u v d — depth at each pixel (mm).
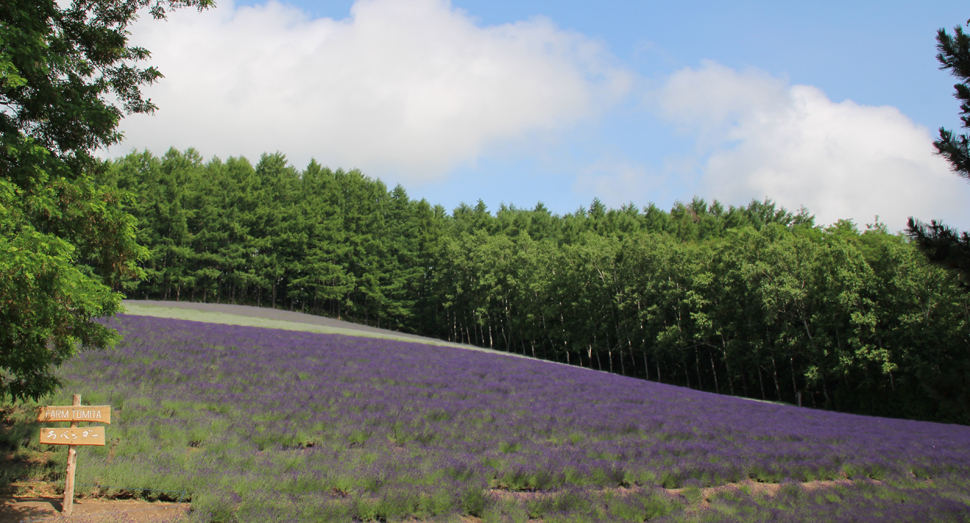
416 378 23906
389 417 15859
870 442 20531
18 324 7527
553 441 15703
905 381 39156
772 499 12375
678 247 60219
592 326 66500
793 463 15328
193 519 7652
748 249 53156
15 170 7520
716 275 55094
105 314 8883
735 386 60312
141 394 14828
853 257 44938
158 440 11289
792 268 47344
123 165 81625
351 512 8625
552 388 26469
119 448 10367
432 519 9094
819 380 46469
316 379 21266
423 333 100250
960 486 15281
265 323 49156
